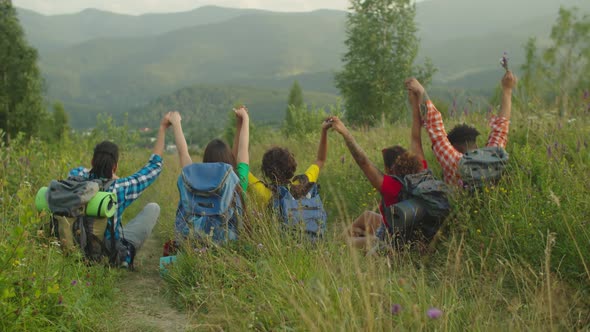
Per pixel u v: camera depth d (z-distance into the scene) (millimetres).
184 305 3664
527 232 3639
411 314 2717
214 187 4250
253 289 3521
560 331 2744
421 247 4047
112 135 15719
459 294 3334
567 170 4234
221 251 4012
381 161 7523
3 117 25781
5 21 26453
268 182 4852
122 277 4367
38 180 6488
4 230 3762
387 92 30906
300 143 14609
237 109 5395
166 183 10211
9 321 2840
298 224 4227
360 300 2832
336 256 3848
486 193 4199
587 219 3488
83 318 3219
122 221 7121
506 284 3488
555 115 6496
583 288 3193
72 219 4113
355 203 6215
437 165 6039
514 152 5152
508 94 5293
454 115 7660
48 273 3416
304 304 2988
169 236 5652
